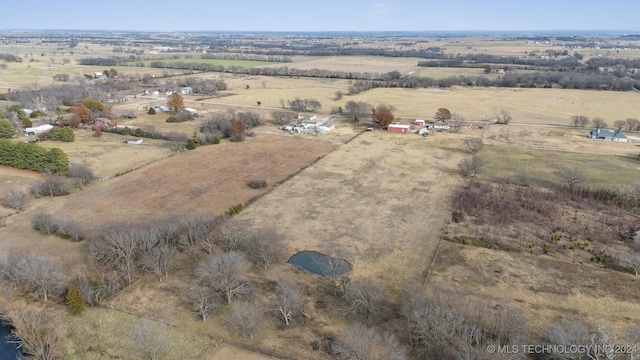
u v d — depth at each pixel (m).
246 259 56.81
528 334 42.25
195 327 44.59
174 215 67.88
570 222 67.00
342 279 50.47
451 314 40.59
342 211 72.06
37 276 48.50
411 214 70.81
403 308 44.75
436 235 63.53
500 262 56.16
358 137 120.19
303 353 40.94
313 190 81.31
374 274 53.72
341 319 45.78
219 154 102.75
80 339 42.94
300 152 105.19
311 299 49.12
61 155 86.00
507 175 88.44
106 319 45.72
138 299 49.16
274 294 49.72
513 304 47.31
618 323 44.12
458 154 103.88
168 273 54.31
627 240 61.31
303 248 60.25
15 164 88.44
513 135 121.31
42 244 60.06
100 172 88.81
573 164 94.88
